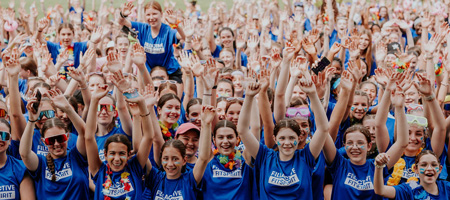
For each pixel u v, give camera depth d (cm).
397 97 511
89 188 546
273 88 642
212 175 516
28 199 513
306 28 1291
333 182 524
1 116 563
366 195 512
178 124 614
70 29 892
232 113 586
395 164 559
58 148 512
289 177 498
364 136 517
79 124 515
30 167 512
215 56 988
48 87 632
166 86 667
